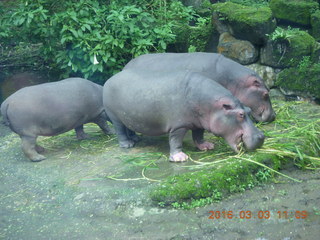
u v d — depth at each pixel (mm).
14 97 8422
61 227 6445
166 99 7812
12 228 6500
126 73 8461
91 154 8688
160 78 8000
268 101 9117
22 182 7816
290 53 10695
